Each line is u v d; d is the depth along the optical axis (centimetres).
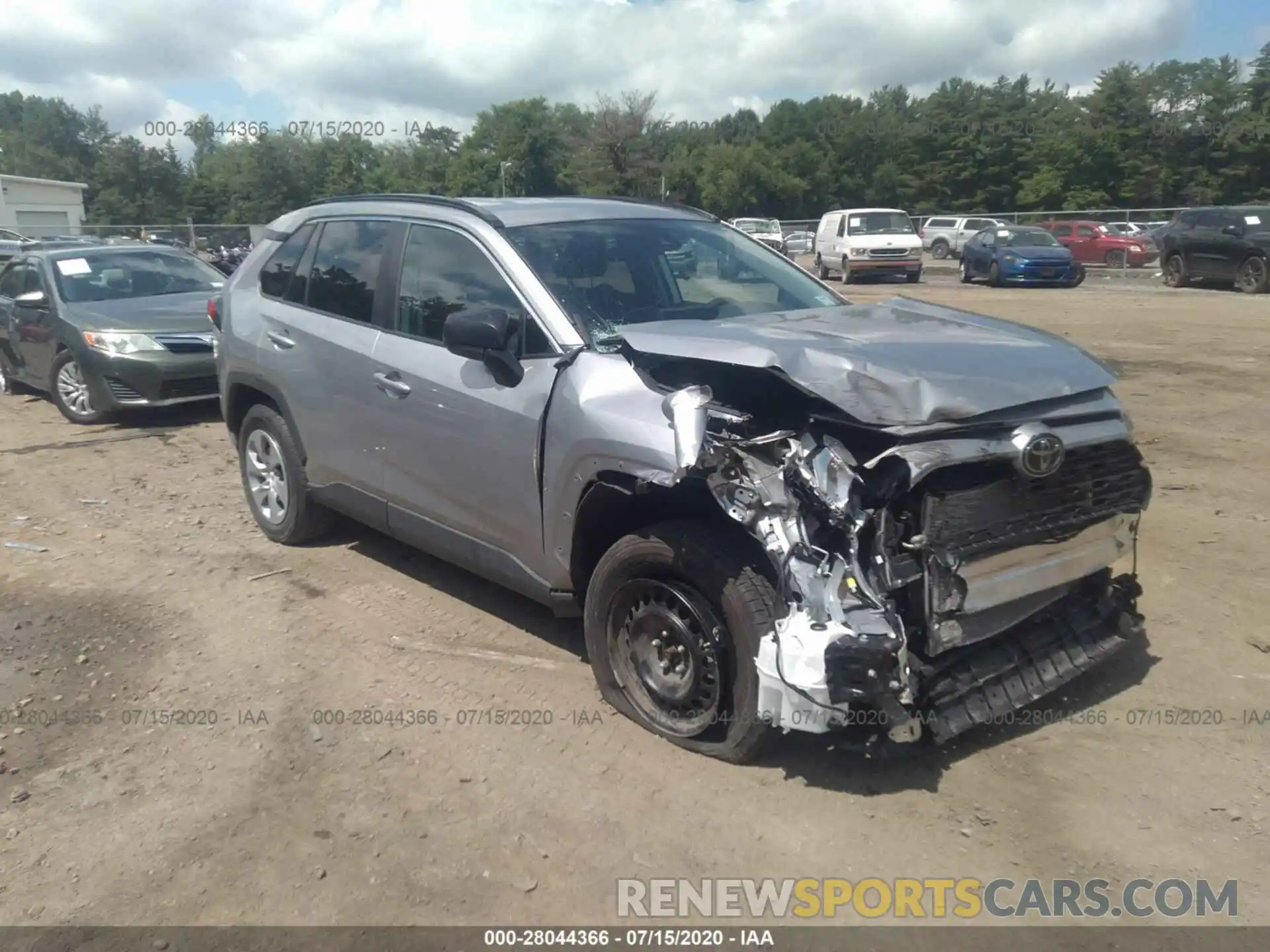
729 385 376
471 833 340
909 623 343
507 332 407
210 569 579
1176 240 2388
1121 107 7069
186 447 880
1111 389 399
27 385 1133
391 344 485
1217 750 377
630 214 500
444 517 468
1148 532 590
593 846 332
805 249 4222
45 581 565
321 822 348
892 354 360
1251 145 6550
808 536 332
